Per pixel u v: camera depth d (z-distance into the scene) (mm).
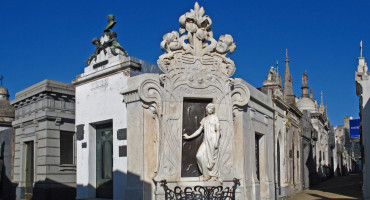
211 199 10547
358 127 29781
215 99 11297
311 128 29719
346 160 62344
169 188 10578
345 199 17875
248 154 12219
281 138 18531
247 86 12688
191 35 11375
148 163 10812
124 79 11859
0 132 20547
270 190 14438
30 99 17578
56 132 16422
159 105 10930
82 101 13227
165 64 11008
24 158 17969
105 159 12508
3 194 19484
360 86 18469
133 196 10750
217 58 11477
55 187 15906
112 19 13086
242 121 11859
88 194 12453
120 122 11742
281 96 18719
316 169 32344
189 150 11164
